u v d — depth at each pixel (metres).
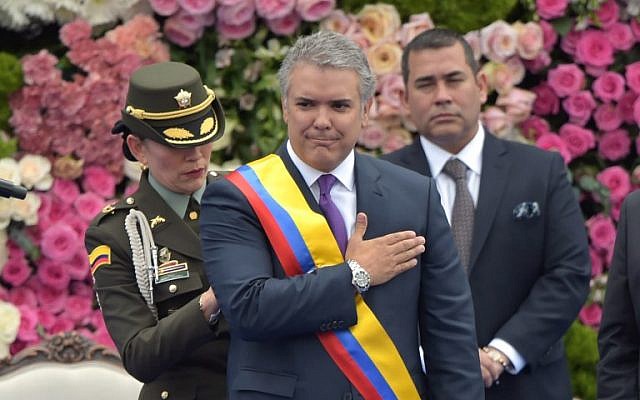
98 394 16.88
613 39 21.33
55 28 20.30
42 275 20.00
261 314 12.02
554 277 17.30
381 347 12.34
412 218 12.81
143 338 13.34
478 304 17.25
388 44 20.50
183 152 14.02
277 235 12.41
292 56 12.55
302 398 12.23
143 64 19.97
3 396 16.64
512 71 20.94
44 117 19.88
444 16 20.95
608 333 15.27
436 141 17.70
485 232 17.30
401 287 12.56
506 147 17.88
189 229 14.15
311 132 12.39
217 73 20.27
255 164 12.88
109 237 14.03
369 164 13.09
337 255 12.45
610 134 21.52
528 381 17.25
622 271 15.16
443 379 12.72
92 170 20.05
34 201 19.72
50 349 17.12
